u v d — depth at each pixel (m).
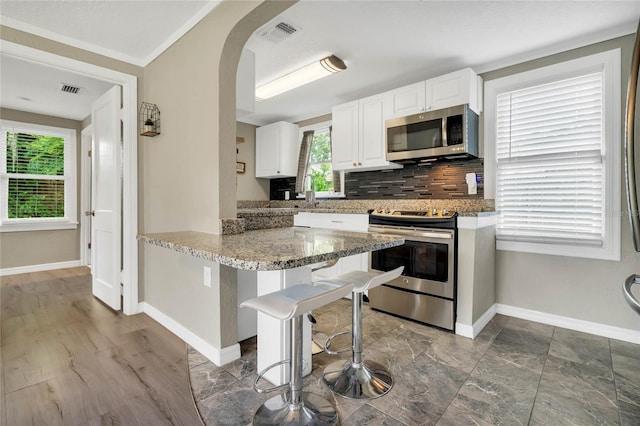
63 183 4.60
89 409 1.53
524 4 2.00
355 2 2.00
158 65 2.58
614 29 2.26
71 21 2.18
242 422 1.45
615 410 1.54
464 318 2.38
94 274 3.22
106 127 2.94
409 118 2.98
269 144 4.57
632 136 0.92
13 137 4.18
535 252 2.66
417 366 1.94
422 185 3.33
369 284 1.57
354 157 3.49
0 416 1.47
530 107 2.68
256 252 1.25
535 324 2.60
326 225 3.45
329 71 2.93
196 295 2.13
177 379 1.78
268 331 1.78
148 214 2.75
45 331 2.40
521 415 1.51
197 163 2.14
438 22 2.21
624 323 2.31
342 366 1.89
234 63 2.01
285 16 2.14
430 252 2.53
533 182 2.68
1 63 2.78
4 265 4.09
